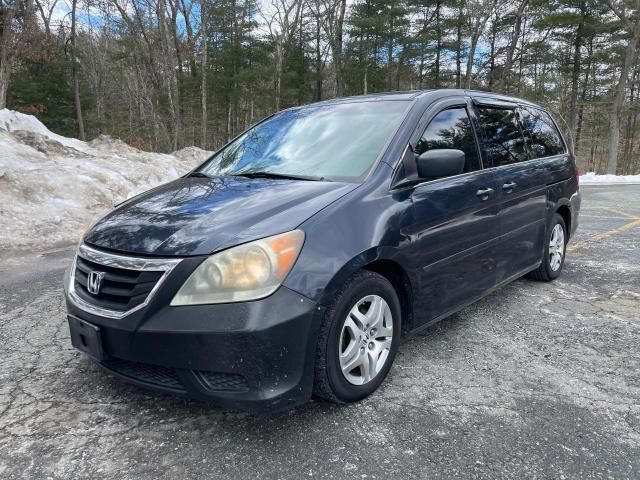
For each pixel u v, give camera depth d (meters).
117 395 2.76
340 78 37.41
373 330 2.68
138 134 36.47
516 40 34.38
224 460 2.19
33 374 3.01
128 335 2.23
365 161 2.95
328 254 2.33
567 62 36.19
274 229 2.29
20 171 9.23
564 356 3.24
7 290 4.77
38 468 2.14
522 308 4.15
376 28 34.66
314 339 2.28
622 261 5.76
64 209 8.62
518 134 4.27
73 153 11.82
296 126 3.67
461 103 3.62
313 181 2.89
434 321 3.11
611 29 33.53
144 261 2.24
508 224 3.79
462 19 36.31
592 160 50.53
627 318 3.91
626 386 2.85
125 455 2.23
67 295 2.59
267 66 35.59
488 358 3.21
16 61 23.75
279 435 2.37
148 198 2.96
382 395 2.73
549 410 2.59
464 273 3.30
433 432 2.39
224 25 35.12
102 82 39.47
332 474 2.09
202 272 2.16
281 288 2.19
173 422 2.49
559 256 4.94
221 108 36.72
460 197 3.20
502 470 2.12
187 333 2.12
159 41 34.41
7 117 12.95
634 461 2.18
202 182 3.18
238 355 2.11
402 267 2.75
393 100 3.45
